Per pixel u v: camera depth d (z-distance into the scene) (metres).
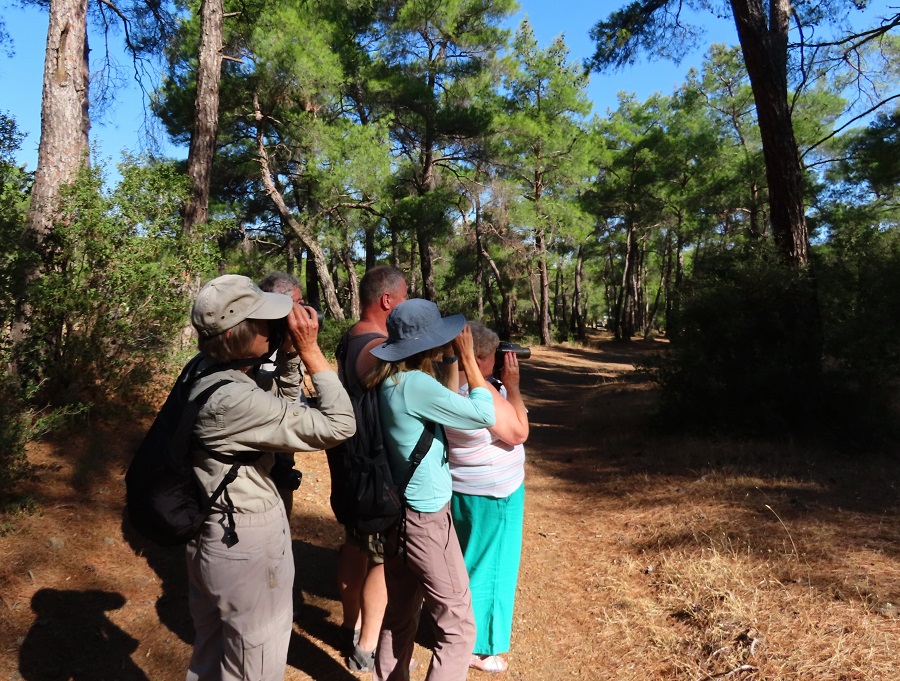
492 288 44.47
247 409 2.03
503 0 22.36
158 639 3.35
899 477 6.18
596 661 3.51
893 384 8.41
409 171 23.53
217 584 2.07
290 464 3.40
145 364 6.07
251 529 2.09
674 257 55.22
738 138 31.22
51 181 6.11
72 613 3.39
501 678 3.37
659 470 6.91
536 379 18.34
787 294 8.11
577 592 4.33
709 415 8.44
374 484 2.52
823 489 5.77
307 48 15.67
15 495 4.23
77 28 6.36
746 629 3.43
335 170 16.62
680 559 4.45
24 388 5.04
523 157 27.45
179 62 14.42
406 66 22.20
